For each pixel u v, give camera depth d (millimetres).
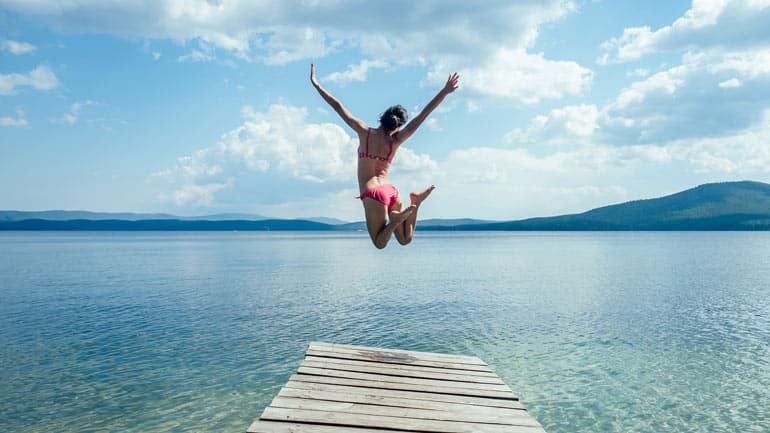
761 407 12156
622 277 43188
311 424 5758
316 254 84312
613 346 17875
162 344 17625
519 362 15836
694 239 173750
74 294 30719
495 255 80812
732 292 32531
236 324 21297
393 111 6766
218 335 19094
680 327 21188
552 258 71500
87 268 51625
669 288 34688
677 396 12898
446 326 21125
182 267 53531
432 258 72312
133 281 38719
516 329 20594
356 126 6824
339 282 38406
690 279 41031
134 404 11844
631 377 14383
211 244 138375
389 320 22391
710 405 12297
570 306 26562
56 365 14961
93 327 20562
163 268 51969
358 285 36344
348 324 21406
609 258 71500
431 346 17703
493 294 31375
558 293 31859
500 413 6438
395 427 5758
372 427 5766
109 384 13258
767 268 52406
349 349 9453
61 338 18516
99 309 25125
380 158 6824
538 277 42719
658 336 19438
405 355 9281
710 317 23562
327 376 7664
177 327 20562
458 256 78375
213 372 14359
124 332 19547
